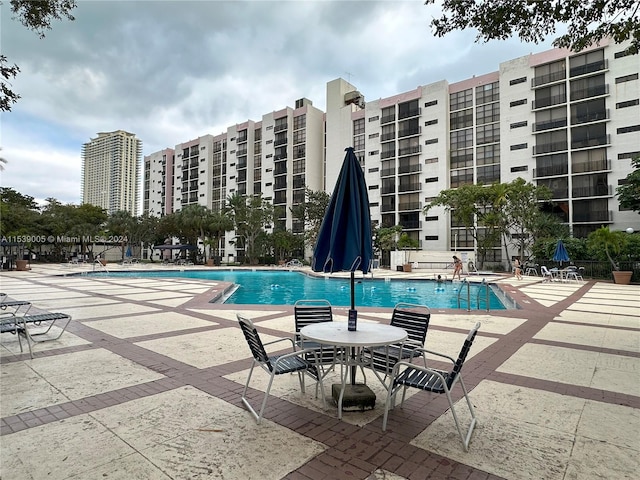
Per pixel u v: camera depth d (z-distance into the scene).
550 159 35.50
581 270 23.78
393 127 46.34
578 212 34.03
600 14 6.60
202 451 2.91
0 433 3.19
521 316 9.30
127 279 21.36
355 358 4.09
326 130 53.31
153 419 3.47
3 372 4.83
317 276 27.08
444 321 8.56
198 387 4.32
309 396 4.08
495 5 6.56
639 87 31.45
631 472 2.66
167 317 8.89
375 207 47.62
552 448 2.99
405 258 34.31
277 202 56.47
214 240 48.09
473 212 33.41
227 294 16.27
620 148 32.16
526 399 4.02
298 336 4.91
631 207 27.12
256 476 2.58
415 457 2.85
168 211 75.88
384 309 10.28
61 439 3.09
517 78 37.44
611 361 5.45
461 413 3.67
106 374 4.76
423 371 3.40
